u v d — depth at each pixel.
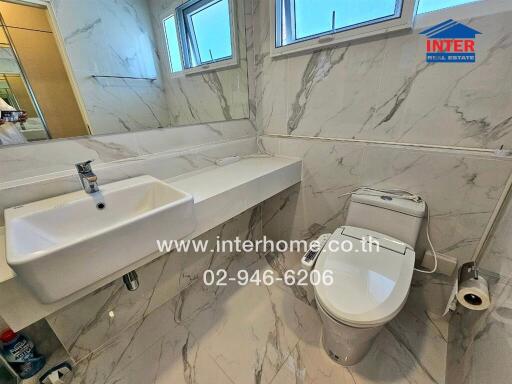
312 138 1.38
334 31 1.11
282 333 1.17
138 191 0.97
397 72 1.01
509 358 0.57
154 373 1.02
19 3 0.76
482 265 0.92
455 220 1.03
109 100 0.98
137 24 1.02
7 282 0.55
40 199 0.85
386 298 0.81
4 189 0.77
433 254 1.12
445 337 1.12
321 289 0.88
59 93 0.86
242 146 1.55
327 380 0.97
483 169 0.91
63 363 1.00
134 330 1.21
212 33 1.26
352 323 0.77
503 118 0.84
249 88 1.51
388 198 1.11
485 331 0.76
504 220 0.86
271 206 1.77
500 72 0.81
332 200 1.42
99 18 0.92
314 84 1.27
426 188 1.06
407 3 0.89
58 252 0.54
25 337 0.95
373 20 1.00
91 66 0.92
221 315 1.28
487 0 0.78
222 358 1.07
